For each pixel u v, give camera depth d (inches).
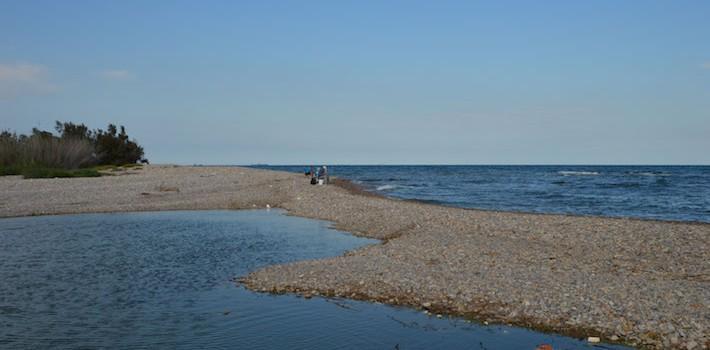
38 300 570.3
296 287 607.2
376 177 4092.0
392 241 888.9
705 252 743.7
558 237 893.2
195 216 1357.0
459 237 904.3
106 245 917.2
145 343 443.8
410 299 548.1
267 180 2268.7
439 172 5772.6
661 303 494.9
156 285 635.5
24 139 2886.3
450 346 431.8
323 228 1139.3
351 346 434.9
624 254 754.2
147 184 2033.7
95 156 3405.5
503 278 598.2
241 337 457.1
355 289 588.1
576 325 461.4
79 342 446.3
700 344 413.1
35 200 1588.3
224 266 746.2
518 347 426.9
